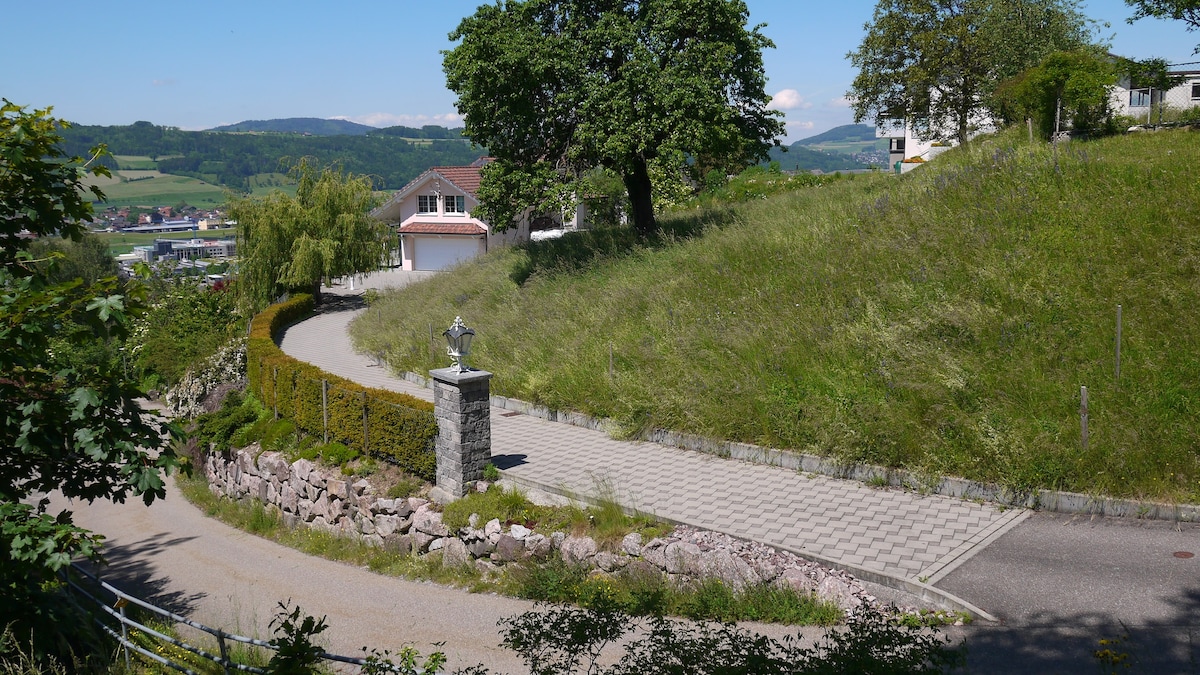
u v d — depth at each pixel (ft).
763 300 52.03
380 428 45.75
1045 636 22.88
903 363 40.11
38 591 23.84
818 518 32.65
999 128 100.17
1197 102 107.96
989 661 21.80
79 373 24.09
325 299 116.67
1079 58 77.41
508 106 74.02
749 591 27.66
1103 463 31.73
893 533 30.78
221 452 60.80
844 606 26.30
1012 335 39.68
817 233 61.11
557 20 76.07
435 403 40.83
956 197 59.06
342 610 33.96
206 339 91.35
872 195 70.23
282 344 83.10
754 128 81.20
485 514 36.45
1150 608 23.90
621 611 20.13
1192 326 37.24
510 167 77.10
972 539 29.84
